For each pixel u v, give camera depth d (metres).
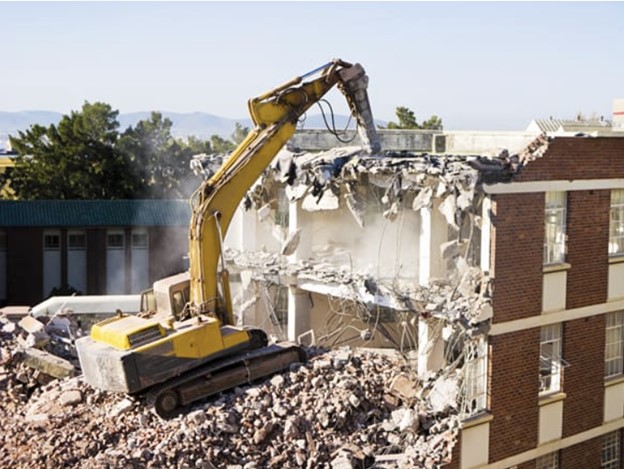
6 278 48.97
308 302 26.92
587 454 22.91
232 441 18.73
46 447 18.41
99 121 62.50
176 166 66.50
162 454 17.91
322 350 23.42
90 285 50.03
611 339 23.44
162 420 19.48
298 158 25.19
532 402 21.38
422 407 20.69
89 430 19.25
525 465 21.36
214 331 20.41
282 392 20.44
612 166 22.44
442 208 20.75
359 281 23.55
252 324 28.22
